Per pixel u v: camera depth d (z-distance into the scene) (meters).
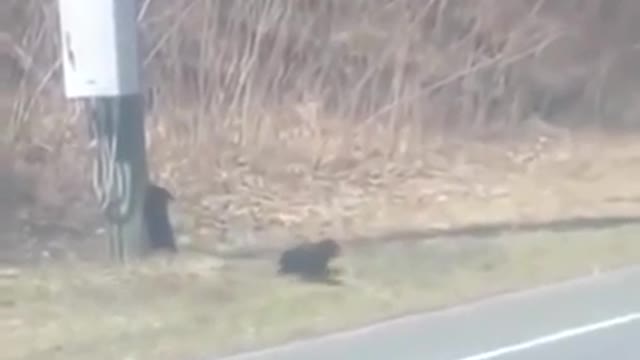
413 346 17.06
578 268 23.94
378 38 40.72
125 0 23.38
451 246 26.41
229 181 33.41
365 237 27.78
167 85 35.91
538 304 20.28
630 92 49.44
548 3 46.97
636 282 22.30
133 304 20.77
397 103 40.00
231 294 21.50
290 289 21.91
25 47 34.59
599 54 49.19
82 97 23.80
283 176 34.78
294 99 38.75
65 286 21.78
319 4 40.25
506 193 34.97
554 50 47.38
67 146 31.64
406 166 37.78
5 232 26.64
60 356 17.50
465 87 42.78
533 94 46.06
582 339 17.19
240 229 28.64
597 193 35.28
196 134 35.22
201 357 17.08
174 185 32.56
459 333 17.94
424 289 21.98
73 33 23.31
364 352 16.73
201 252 25.23
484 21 44.06
